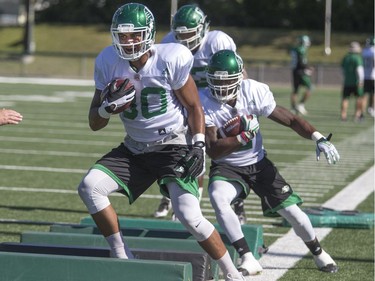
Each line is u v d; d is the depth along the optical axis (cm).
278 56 15388
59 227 2331
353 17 16675
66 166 4225
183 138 1867
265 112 2155
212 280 2045
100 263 1745
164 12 17412
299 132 2144
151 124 1841
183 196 1808
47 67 14175
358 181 3941
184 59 1820
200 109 1848
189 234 2266
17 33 17412
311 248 2222
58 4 18038
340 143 5566
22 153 4700
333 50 15512
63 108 7938
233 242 2131
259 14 17100
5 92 9794
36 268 1770
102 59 1852
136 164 1867
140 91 1822
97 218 1828
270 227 2862
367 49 7662
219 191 2141
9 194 3378
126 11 1770
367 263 2330
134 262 1734
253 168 2180
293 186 3766
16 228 2717
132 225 2434
